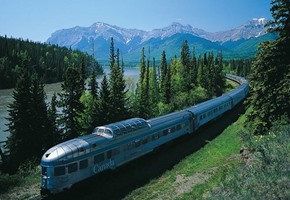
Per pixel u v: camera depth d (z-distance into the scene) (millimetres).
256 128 28922
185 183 23406
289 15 27109
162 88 84188
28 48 194000
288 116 26672
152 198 21328
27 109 36375
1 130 56312
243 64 178375
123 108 47906
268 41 28422
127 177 25500
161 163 29000
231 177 20172
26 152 35781
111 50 91625
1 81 139875
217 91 96188
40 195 22922
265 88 28062
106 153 24812
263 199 14914
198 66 110375
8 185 25016
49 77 172500
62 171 21172
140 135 29047
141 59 102188
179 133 36281
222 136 37969
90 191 22781
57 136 39312
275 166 18047
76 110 40344
